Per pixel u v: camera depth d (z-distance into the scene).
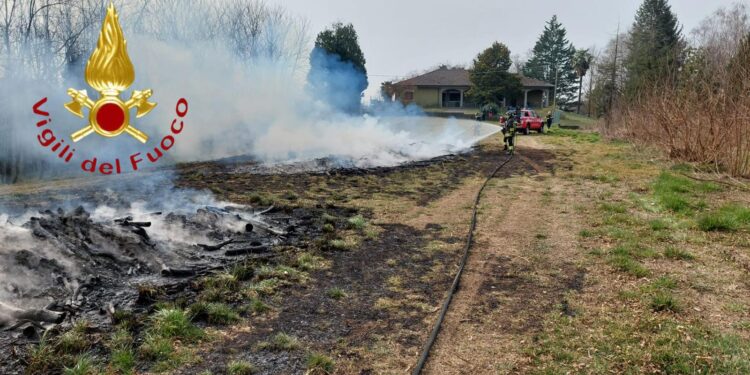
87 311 4.57
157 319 4.41
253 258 6.41
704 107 15.05
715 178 12.91
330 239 7.56
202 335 4.29
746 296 5.29
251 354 4.02
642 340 4.30
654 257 6.64
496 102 48.25
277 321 4.69
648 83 21.80
